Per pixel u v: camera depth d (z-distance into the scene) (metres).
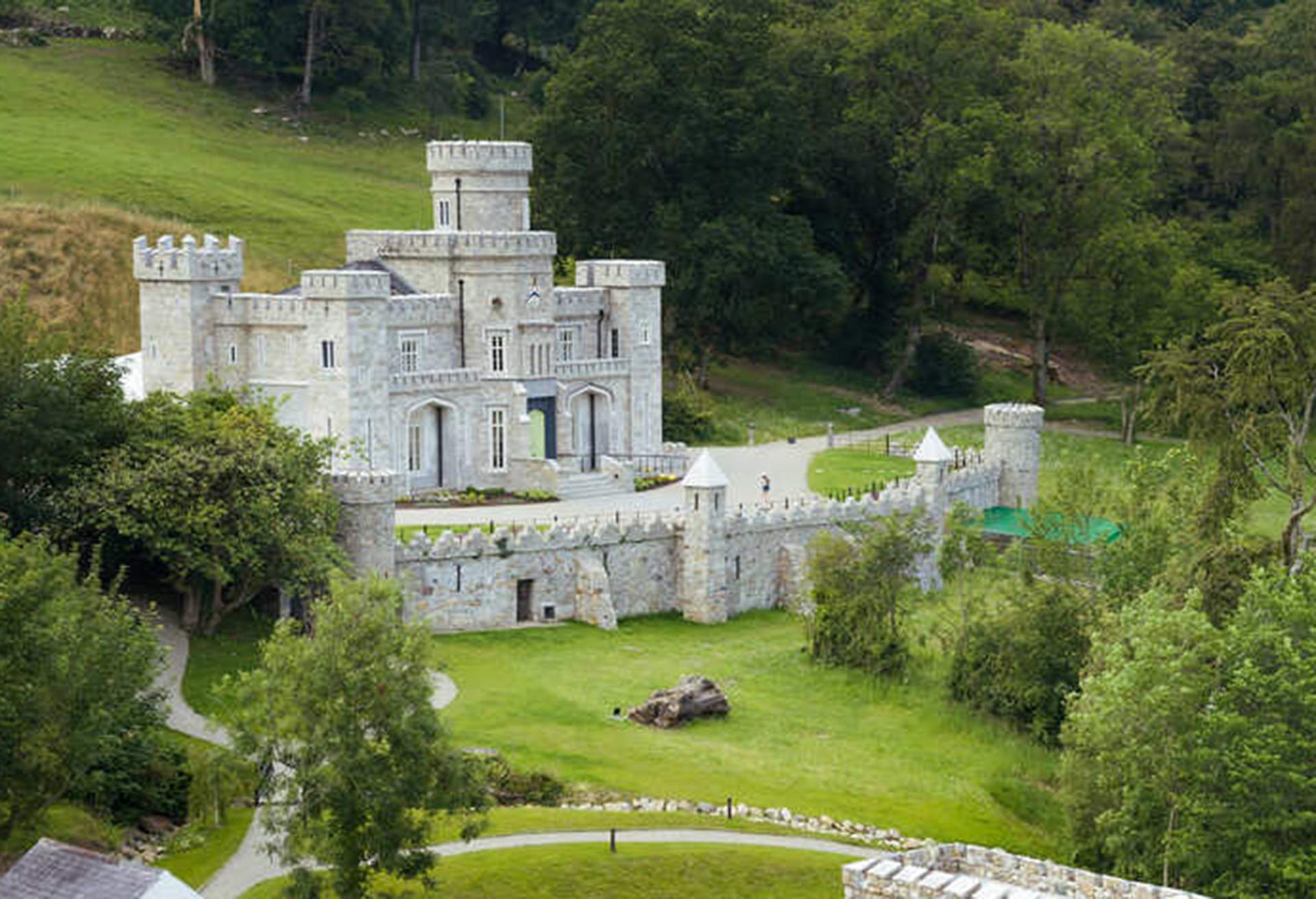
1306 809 99.38
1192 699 100.56
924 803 110.88
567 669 127.50
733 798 106.75
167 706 108.19
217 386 152.62
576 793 105.12
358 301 153.50
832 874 93.38
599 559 140.25
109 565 121.81
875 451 191.12
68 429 119.94
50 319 192.75
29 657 85.50
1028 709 124.44
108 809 93.81
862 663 131.62
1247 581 112.50
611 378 178.25
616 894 89.44
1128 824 100.56
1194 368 128.50
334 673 83.12
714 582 143.38
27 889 73.50
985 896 72.88
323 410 154.62
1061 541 133.12
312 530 121.00
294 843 82.62
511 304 168.25
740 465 180.88
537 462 164.38
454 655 127.31
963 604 135.88
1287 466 126.88
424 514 151.88
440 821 96.62
